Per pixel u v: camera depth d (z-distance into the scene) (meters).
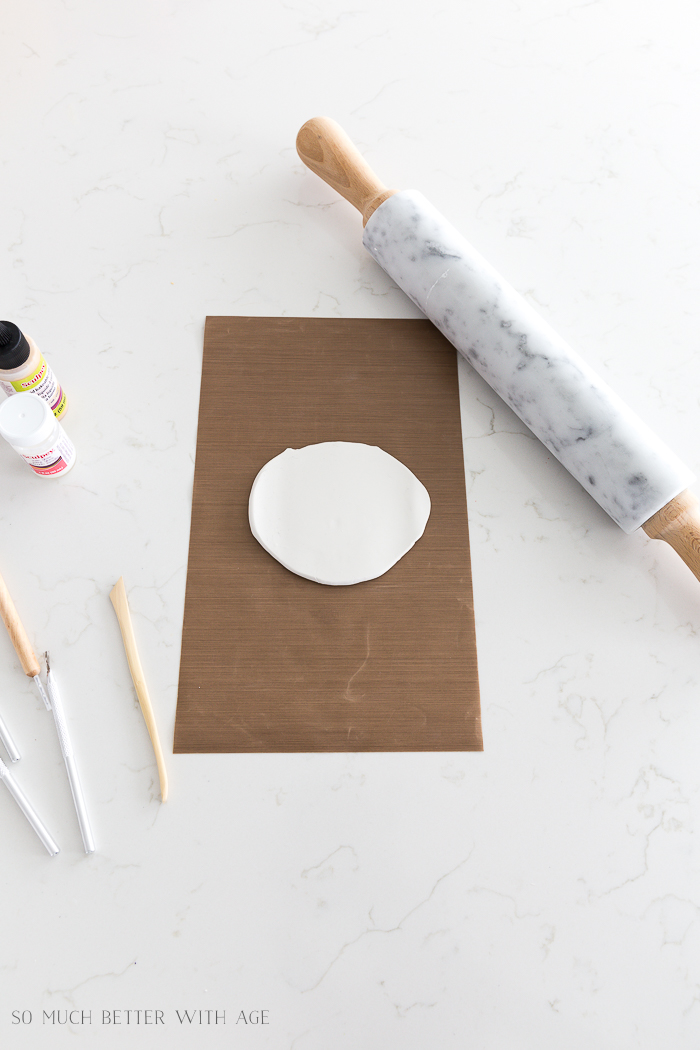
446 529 0.85
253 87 1.06
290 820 0.75
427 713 0.79
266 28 1.09
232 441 0.88
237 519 0.85
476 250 0.93
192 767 0.76
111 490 0.86
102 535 0.85
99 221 0.98
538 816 0.76
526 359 0.83
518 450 0.89
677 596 0.84
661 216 1.01
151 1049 0.68
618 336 0.95
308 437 0.89
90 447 0.88
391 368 0.92
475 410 0.91
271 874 0.74
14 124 1.03
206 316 0.94
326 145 0.94
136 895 0.73
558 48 1.09
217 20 1.09
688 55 1.10
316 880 0.74
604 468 0.80
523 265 0.98
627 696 0.80
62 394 0.88
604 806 0.77
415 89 1.06
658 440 0.80
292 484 0.86
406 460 0.88
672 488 0.77
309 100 1.05
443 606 0.82
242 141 1.03
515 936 0.73
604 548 0.86
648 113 1.06
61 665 0.80
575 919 0.73
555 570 0.84
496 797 0.76
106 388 0.90
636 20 1.11
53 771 0.77
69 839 0.75
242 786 0.76
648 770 0.78
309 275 0.96
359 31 1.09
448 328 0.88
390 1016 0.70
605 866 0.75
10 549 0.84
